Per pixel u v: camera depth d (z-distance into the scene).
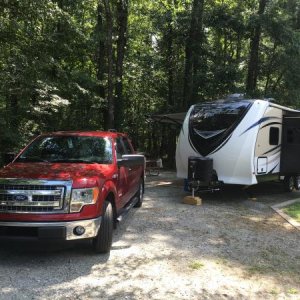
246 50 27.00
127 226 8.35
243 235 7.94
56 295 4.93
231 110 11.97
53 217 5.77
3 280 5.36
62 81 15.92
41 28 14.57
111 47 17.19
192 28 22.36
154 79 27.23
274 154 13.09
